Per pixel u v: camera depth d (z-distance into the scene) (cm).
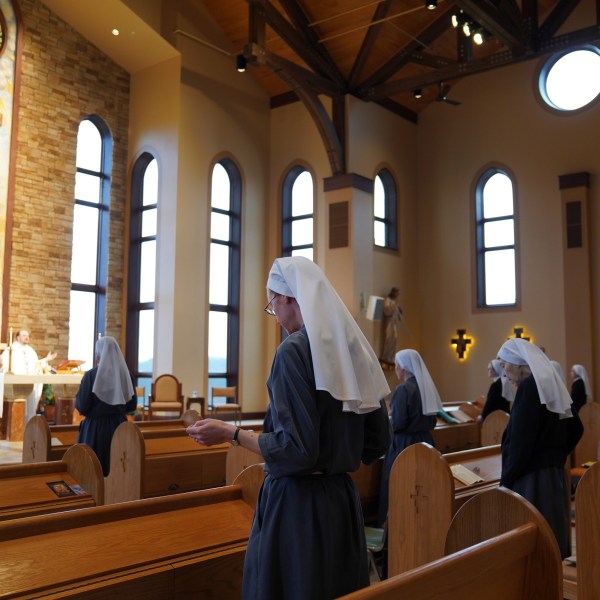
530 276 1466
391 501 440
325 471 218
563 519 383
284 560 211
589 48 1431
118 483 528
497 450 552
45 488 368
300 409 209
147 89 1458
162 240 1383
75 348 1399
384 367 1452
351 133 1435
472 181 1566
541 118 1480
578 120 1434
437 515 415
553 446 387
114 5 1312
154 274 1416
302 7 1295
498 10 1098
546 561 222
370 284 1434
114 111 1467
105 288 1432
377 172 1512
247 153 1516
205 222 1420
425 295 1616
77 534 259
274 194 1552
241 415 1459
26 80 1330
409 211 1612
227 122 1478
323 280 230
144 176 1473
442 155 1619
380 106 1534
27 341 1162
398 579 173
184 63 1403
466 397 1533
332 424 218
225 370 1470
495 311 1508
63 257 1369
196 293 1393
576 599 327
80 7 1347
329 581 211
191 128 1405
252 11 1197
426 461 423
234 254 1495
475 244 1548
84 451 378
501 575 211
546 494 379
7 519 337
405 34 1350
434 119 1639
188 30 1412
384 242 1556
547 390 374
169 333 1352
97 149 1462
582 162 1423
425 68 1542
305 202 1522
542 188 1466
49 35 1368
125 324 1444
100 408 609
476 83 1578
